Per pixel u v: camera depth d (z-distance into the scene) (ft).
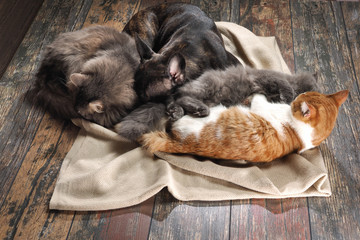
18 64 4.39
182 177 3.37
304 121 3.27
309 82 3.72
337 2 5.02
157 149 3.37
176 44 3.78
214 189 3.31
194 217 3.24
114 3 5.09
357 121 3.84
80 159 3.51
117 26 4.81
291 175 3.35
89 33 3.92
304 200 3.33
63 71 3.83
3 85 4.17
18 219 3.22
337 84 4.18
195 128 3.31
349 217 3.25
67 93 3.80
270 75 3.67
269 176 3.37
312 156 3.47
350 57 4.43
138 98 3.68
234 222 3.22
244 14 4.94
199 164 3.34
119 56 3.76
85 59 3.84
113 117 3.67
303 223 3.21
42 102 3.95
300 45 4.58
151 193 3.20
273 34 4.71
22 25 4.86
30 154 3.63
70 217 3.23
